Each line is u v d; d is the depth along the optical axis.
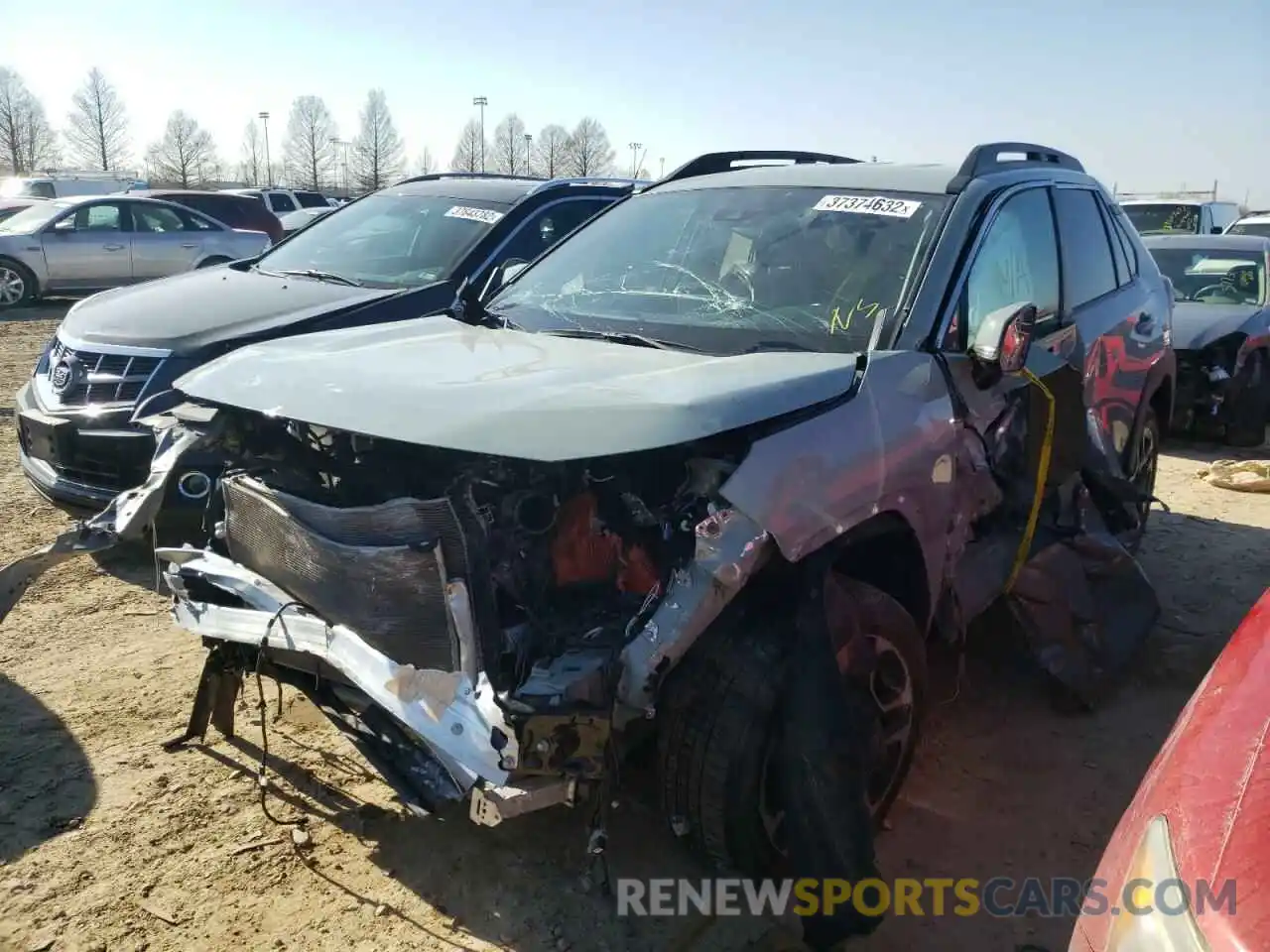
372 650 2.69
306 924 2.82
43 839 3.13
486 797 2.36
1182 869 1.78
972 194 3.78
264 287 6.28
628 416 2.51
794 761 2.57
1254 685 2.14
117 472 5.07
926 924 2.86
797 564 2.66
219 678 3.57
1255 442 8.84
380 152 59.78
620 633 2.55
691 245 3.97
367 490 3.01
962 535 3.38
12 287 15.54
